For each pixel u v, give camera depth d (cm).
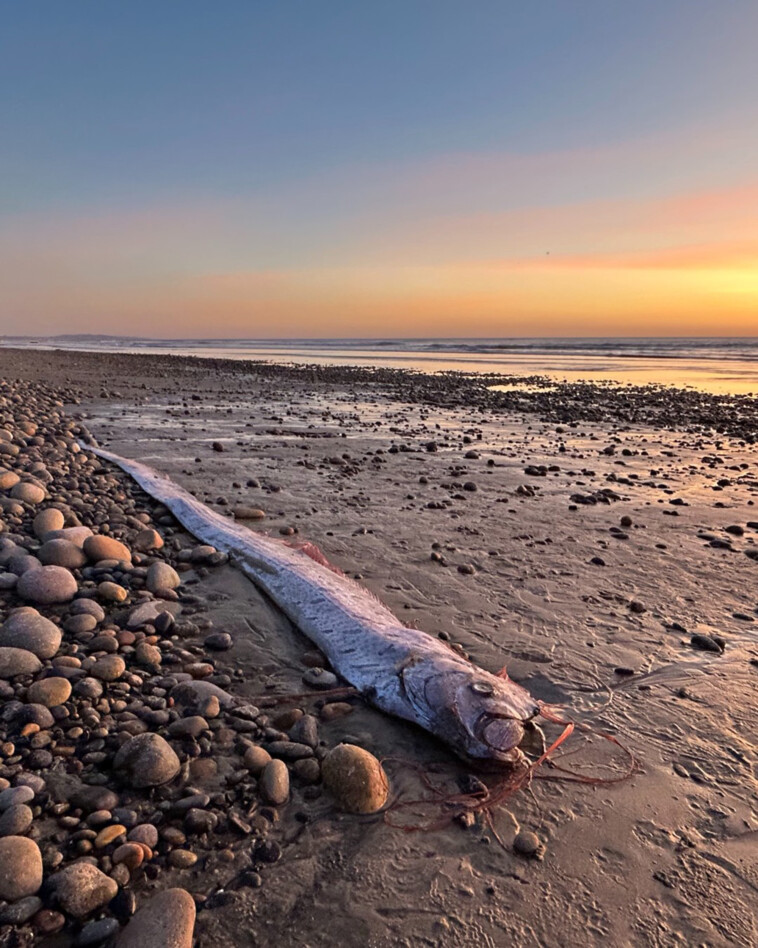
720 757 313
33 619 379
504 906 230
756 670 395
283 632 437
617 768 306
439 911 228
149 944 204
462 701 315
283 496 791
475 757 304
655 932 221
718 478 953
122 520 625
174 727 312
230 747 307
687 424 1534
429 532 663
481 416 1662
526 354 5681
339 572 517
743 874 245
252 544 571
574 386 2534
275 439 1229
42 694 318
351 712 351
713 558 598
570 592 515
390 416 1636
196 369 3266
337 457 1047
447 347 7456
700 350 6003
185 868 239
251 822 263
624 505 786
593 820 273
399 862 249
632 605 485
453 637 435
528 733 315
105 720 317
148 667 375
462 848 257
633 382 2748
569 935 220
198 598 480
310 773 291
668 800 285
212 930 216
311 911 226
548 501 799
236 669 386
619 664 401
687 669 396
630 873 246
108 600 452
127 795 270
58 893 217
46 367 2828
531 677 386
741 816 274
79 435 1155
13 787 261
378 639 392
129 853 236
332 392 2230
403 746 323
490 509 756
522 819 274
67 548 499
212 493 794
